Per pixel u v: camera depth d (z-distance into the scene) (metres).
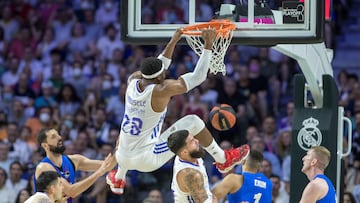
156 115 11.10
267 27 12.15
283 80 22.88
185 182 11.44
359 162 19.22
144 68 11.02
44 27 25.58
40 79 23.66
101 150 20.27
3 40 25.36
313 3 12.03
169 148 11.33
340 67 25.38
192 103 21.44
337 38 26.05
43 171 12.35
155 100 10.97
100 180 19.33
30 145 21.00
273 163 19.39
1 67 24.50
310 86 14.19
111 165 12.44
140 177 19.84
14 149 20.70
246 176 12.99
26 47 25.08
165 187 19.77
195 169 11.49
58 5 25.84
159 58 11.55
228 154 11.84
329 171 14.02
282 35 12.09
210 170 19.50
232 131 20.62
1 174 19.25
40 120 21.78
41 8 25.88
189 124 11.55
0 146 20.06
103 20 25.42
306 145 14.12
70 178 13.35
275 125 21.39
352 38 26.11
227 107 12.00
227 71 22.84
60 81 23.70
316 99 14.48
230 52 23.31
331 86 14.12
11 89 23.36
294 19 12.11
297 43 12.06
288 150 19.73
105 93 22.91
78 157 13.57
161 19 25.05
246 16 12.23
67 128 21.14
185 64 23.08
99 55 24.45
